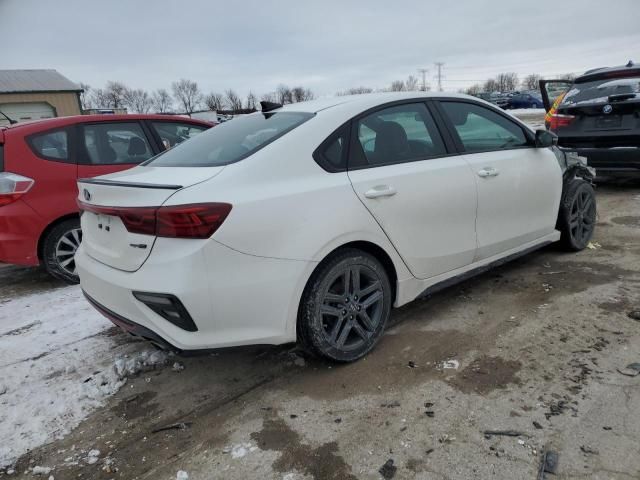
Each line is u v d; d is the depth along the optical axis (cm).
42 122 468
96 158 484
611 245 480
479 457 213
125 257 253
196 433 245
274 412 255
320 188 268
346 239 272
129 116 521
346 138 290
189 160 291
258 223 243
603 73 678
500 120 389
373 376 280
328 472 212
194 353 245
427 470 208
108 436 247
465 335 320
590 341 299
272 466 218
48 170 453
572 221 453
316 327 272
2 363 319
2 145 441
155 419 258
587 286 382
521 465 206
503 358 288
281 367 298
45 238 457
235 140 297
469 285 403
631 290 368
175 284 231
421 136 330
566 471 201
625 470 199
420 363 290
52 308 412
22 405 274
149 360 312
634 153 632
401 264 308
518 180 375
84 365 314
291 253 252
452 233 332
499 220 366
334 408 254
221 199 237
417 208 307
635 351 284
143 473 220
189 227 230
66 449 239
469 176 338
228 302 240
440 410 246
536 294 375
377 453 221
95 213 274
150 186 242
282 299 254
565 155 446
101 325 372
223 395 275
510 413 239
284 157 266
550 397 249
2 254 440
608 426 225
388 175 296
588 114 673
